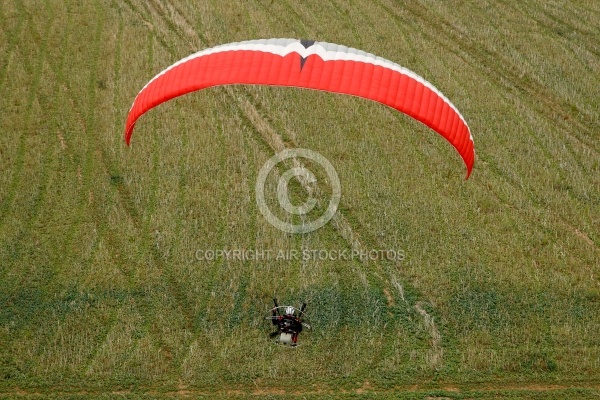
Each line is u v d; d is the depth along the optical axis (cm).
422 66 10969
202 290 6781
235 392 5775
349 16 12331
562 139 9481
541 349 6244
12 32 11494
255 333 6288
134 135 9181
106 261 7131
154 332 6319
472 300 6762
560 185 8581
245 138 9181
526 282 6994
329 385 5856
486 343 6303
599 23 12556
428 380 5953
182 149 8906
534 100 10362
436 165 8838
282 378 5884
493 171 8850
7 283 6812
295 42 6309
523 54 11481
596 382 5959
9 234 7456
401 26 12119
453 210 8019
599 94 10525
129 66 10700
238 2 12569
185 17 12088
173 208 7912
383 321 6531
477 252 7406
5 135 9131
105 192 8162
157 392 5756
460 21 12369
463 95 10294
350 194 8238
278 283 6875
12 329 6297
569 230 7806
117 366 5956
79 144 9044
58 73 10525
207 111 9706
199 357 6028
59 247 7325
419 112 6112
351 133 9425
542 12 12825
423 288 6919
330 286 6894
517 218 7969
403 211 7988
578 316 6612
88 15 12012
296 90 10275
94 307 6569
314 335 6303
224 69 6191
